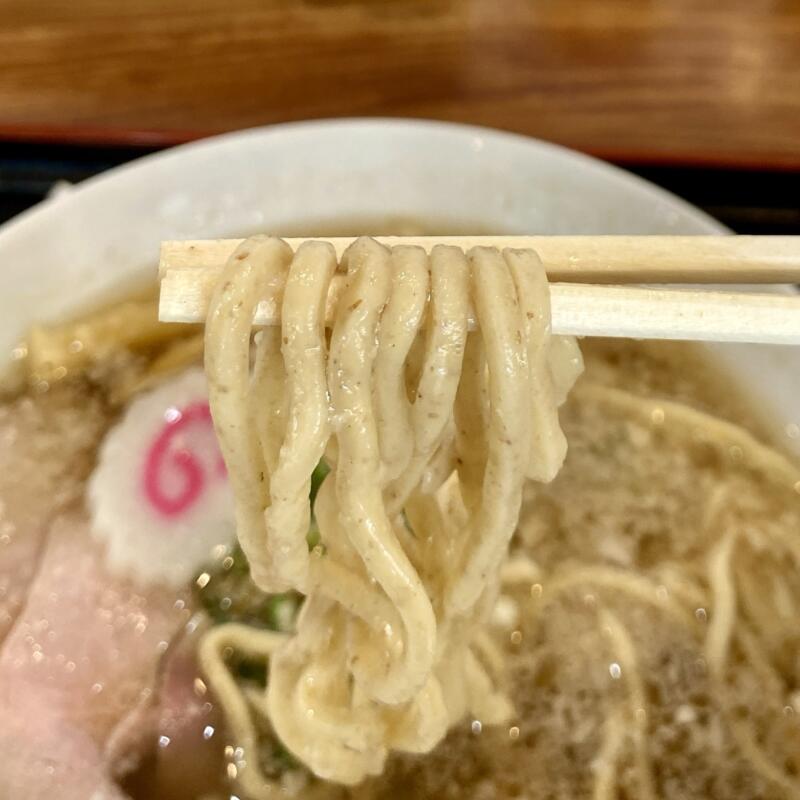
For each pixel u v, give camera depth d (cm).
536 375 9
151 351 17
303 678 11
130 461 15
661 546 15
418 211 18
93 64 20
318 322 8
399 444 9
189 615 14
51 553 14
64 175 18
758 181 18
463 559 10
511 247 9
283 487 8
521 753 13
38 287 16
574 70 20
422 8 21
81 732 13
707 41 21
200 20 21
